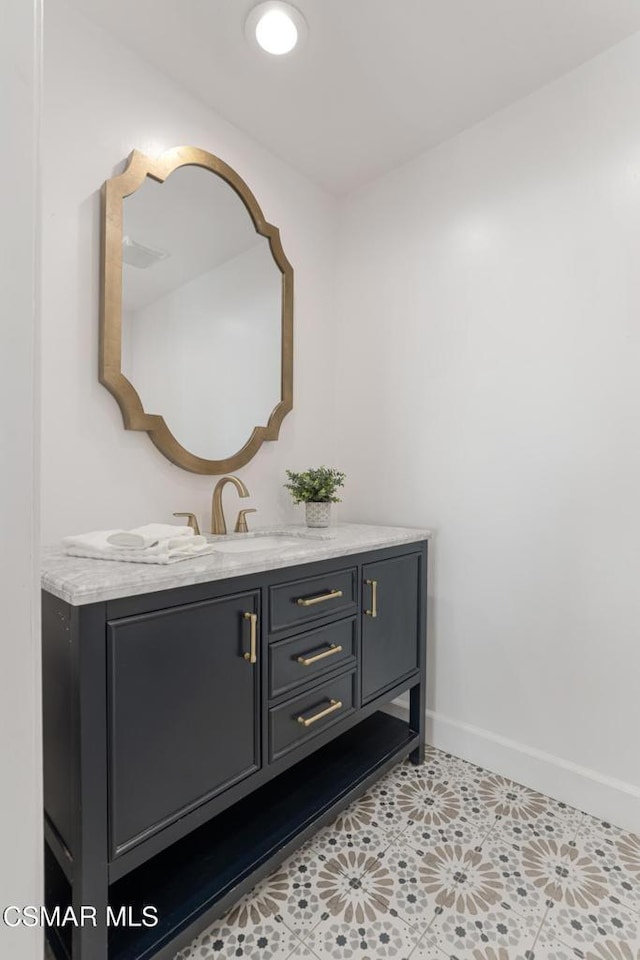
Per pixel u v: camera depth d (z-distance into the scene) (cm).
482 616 180
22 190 50
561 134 161
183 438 163
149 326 152
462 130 186
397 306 207
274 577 125
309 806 138
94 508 143
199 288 167
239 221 180
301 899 119
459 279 187
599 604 153
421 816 150
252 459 193
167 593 101
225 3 133
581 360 157
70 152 136
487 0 132
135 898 108
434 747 192
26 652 52
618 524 150
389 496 210
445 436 191
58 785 95
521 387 171
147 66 153
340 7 134
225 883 112
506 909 116
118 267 144
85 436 141
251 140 188
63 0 134
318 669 139
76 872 88
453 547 189
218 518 169
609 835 142
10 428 50
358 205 221
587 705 155
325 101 169
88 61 139
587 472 156
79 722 87
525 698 169
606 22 140
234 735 115
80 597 87
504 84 163
